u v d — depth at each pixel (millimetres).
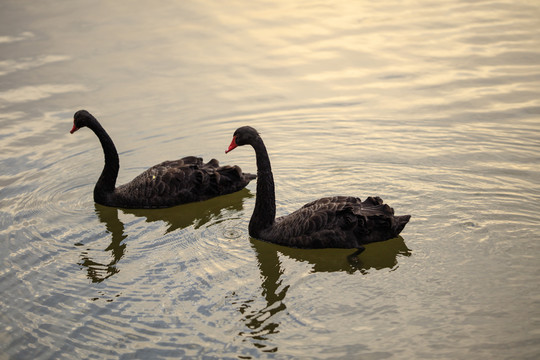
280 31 21828
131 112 17266
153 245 11805
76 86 18484
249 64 19625
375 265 10688
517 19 22062
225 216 13000
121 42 21031
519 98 16938
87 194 14062
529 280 9758
